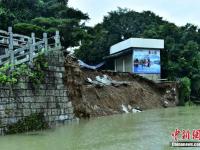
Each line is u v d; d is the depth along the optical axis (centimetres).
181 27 7481
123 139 2041
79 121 2953
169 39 6075
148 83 5006
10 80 2281
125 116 3456
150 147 1788
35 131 2372
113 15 7538
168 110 4159
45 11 5706
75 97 3156
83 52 6278
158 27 6888
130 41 5353
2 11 4609
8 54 2386
